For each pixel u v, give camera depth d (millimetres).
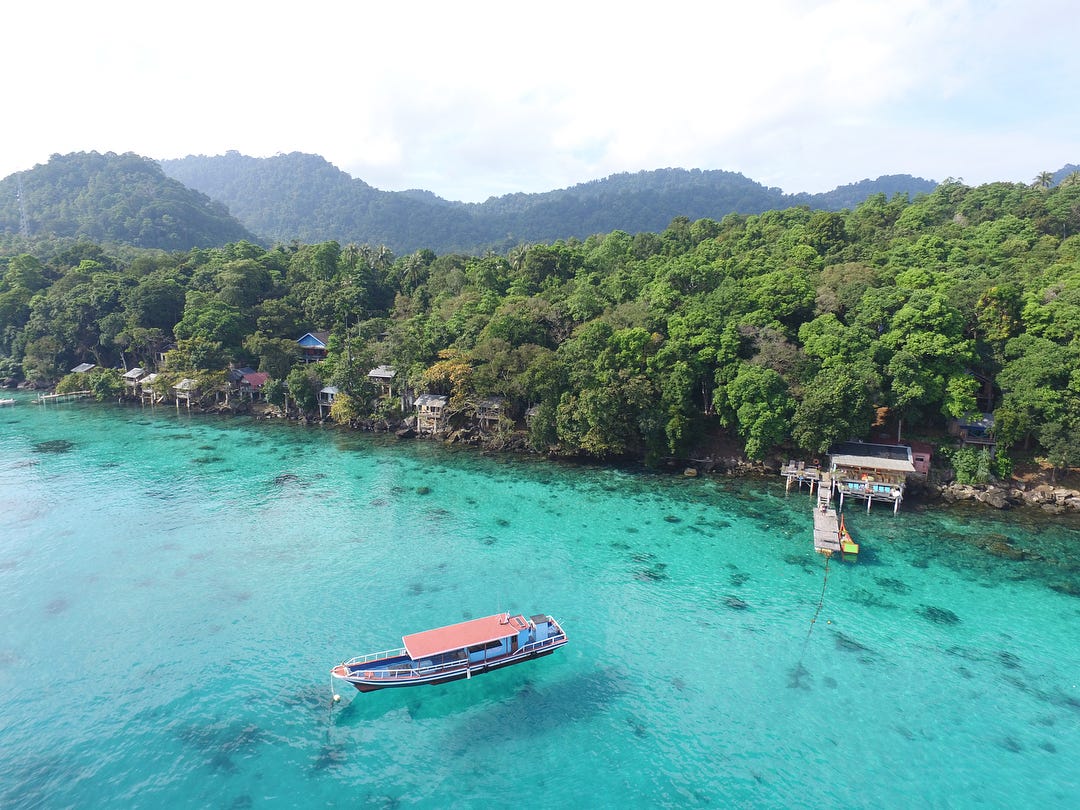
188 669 42469
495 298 121000
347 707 39188
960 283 83562
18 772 33688
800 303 86188
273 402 114125
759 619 48469
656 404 81562
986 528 63812
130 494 74250
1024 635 46250
